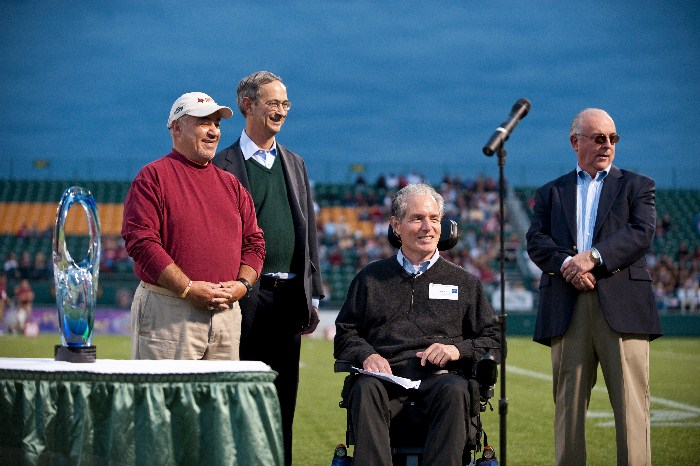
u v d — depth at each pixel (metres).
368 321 5.16
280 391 5.75
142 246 4.81
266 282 5.65
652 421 9.48
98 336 22.78
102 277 25.20
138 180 4.95
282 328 5.73
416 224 5.13
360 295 5.20
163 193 4.94
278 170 5.78
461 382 4.67
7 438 3.82
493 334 5.13
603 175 5.77
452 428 4.57
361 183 37.28
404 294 5.15
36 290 24.56
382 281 5.18
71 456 3.75
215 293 4.81
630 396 5.48
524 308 26.89
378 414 4.64
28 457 3.76
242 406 3.79
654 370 15.12
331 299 28.41
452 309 5.13
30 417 3.78
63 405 3.77
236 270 5.06
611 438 8.41
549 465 7.28
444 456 4.53
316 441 8.27
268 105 5.68
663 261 29.64
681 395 11.79
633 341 5.54
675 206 35.91
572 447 5.56
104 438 3.75
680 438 8.37
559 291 5.64
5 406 3.81
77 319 4.24
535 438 8.55
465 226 34.16
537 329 5.76
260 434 3.79
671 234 34.34
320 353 18.28
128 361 4.18
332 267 30.75
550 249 5.66
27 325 23.34
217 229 5.00
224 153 5.68
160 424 3.73
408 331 5.09
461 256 30.03
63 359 4.16
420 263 5.21
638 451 5.45
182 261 4.91
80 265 4.34
